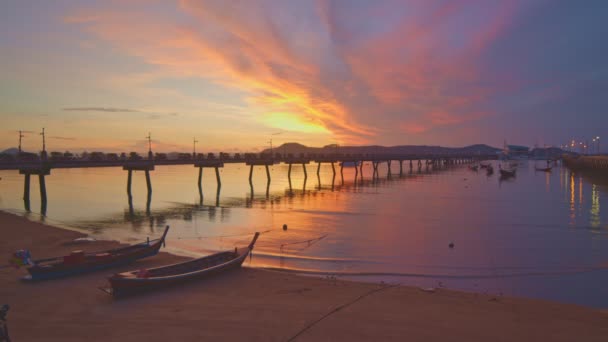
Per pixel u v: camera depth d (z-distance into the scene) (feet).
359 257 76.84
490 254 79.97
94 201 169.07
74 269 56.70
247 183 287.07
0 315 32.32
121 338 38.27
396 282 62.03
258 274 60.44
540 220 122.01
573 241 92.17
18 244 77.41
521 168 560.61
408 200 173.78
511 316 45.27
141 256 65.57
